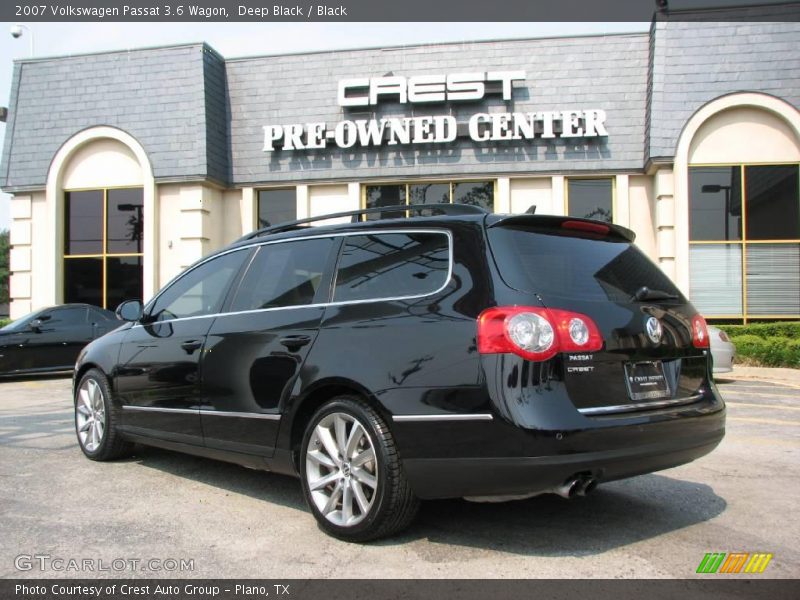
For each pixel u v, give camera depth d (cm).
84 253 1648
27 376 1304
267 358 420
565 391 333
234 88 1639
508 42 1526
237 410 435
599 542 374
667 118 1398
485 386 332
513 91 1514
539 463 320
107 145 1638
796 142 1391
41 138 1656
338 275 414
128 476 518
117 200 1634
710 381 416
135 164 1620
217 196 1633
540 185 1520
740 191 1407
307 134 1573
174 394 485
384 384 360
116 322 1324
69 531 396
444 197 1552
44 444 631
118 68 1620
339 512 383
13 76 1694
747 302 1401
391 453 357
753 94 1384
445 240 378
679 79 1403
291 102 1602
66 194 1664
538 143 1498
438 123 1511
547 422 321
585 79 1496
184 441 480
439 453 342
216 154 1588
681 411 373
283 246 460
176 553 362
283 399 406
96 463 559
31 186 1656
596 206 1514
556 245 383
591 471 329
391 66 1560
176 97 1573
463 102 1525
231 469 539
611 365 352
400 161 1541
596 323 351
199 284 506
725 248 1411
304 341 402
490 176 1515
